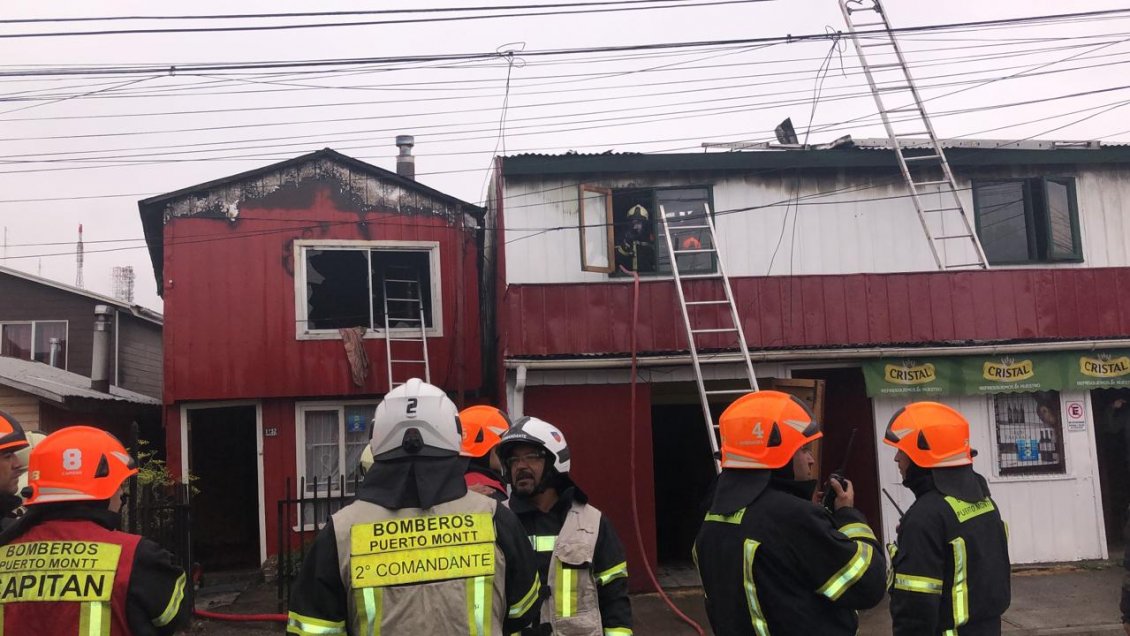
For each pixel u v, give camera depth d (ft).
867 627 26.53
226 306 38.58
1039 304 33.88
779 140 48.57
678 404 40.19
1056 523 33.58
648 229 41.75
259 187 39.58
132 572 9.24
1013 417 34.12
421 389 8.49
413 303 41.73
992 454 33.73
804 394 32.14
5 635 8.95
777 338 32.76
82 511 9.51
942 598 11.53
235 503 45.96
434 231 41.45
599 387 32.53
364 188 40.70
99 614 9.04
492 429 14.60
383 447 8.29
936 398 33.76
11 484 11.36
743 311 32.76
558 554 11.60
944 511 11.57
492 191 45.55
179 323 38.01
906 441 12.10
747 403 10.55
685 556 39.55
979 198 42.93
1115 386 34.06
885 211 42.42
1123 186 43.65
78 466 9.55
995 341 33.53
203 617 28.14
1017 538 33.35
